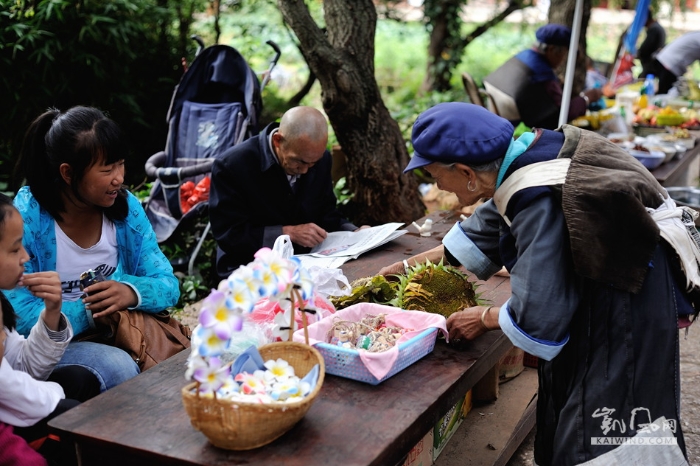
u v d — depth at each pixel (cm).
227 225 352
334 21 460
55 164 235
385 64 1359
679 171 510
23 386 194
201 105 488
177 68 692
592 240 188
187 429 172
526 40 1523
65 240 250
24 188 251
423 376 199
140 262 265
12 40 568
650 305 195
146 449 164
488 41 1500
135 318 249
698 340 424
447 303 229
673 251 198
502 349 238
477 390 287
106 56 624
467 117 201
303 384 171
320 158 355
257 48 901
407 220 500
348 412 179
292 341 181
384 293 237
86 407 183
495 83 563
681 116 614
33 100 592
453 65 980
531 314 191
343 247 326
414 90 1135
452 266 257
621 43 905
